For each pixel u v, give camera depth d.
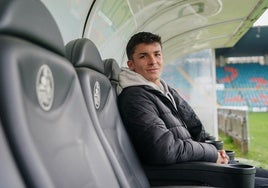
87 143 0.95
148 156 1.91
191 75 7.86
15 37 0.67
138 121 1.93
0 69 0.59
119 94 2.10
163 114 2.10
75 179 0.79
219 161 2.12
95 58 1.34
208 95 7.79
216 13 4.84
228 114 9.85
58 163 0.72
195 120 2.67
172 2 3.97
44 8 0.81
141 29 4.55
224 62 25.80
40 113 0.69
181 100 2.66
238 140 8.19
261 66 26.03
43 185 0.60
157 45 2.30
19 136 0.59
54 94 0.78
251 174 1.75
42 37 0.77
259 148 8.55
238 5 4.46
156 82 2.38
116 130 1.60
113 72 1.99
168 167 1.93
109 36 3.50
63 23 2.22
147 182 1.71
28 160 0.59
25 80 0.64
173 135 2.03
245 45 22.27
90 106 1.17
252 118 20.23
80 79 1.16
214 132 7.73
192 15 4.83
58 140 0.75
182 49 7.36
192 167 1.88
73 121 0.89
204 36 6.48
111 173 1.08
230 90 24.69
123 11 3.42
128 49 2.36
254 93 24.23
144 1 3.56
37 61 0.69
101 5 2.73
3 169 0.53
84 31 2.77
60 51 0.89
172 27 5.27
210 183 1.83
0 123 0.57
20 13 0.68
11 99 0.59
